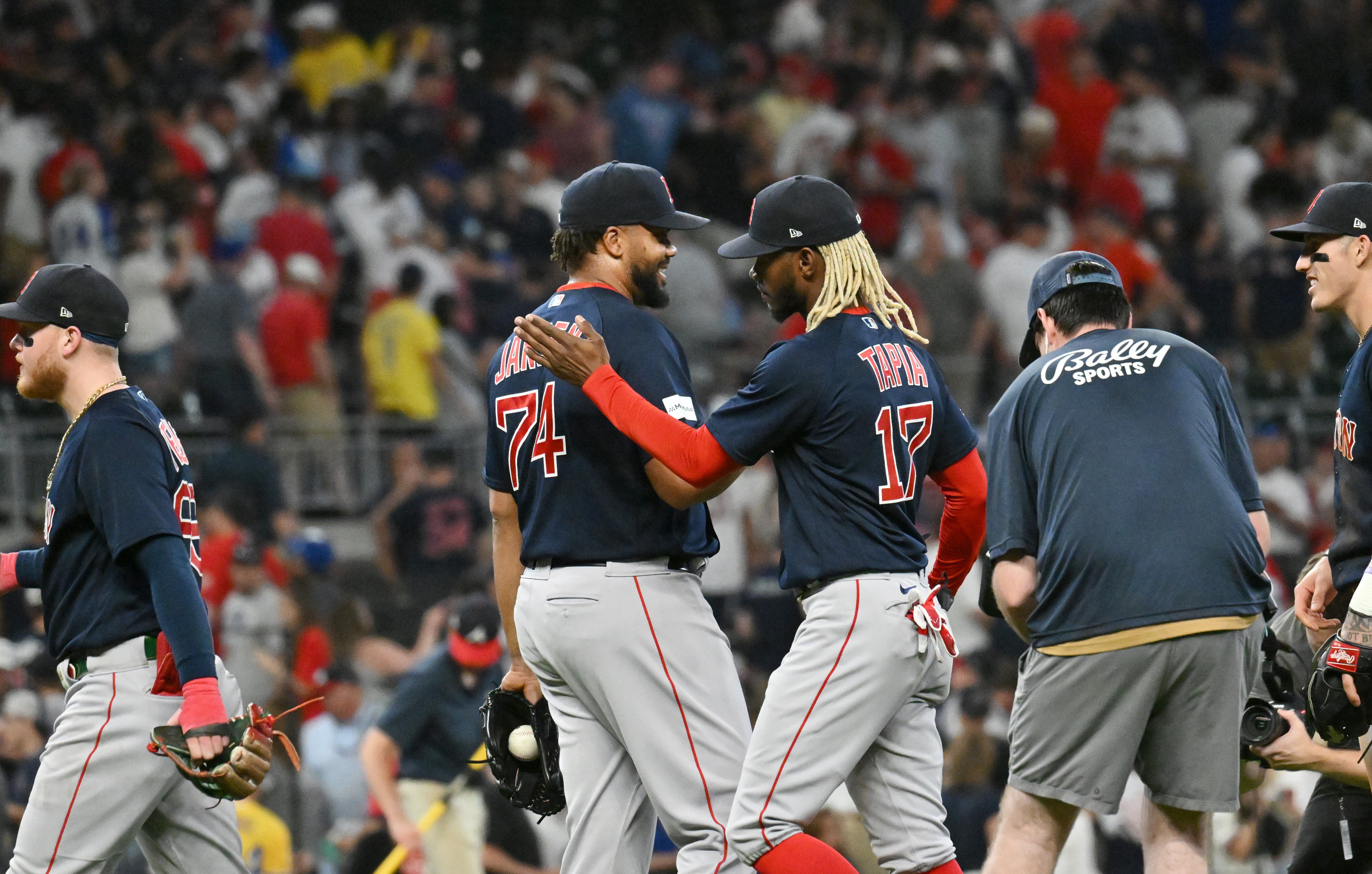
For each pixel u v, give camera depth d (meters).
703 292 48.34
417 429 45.09
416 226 48.84
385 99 54.78
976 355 50.69
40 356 15.92
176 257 44.50
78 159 46.81
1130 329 16.64
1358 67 70.12
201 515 40.38
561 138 57.25
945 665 15.88
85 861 15.44
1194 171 63.53
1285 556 44.62
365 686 36.12
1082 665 15.56
